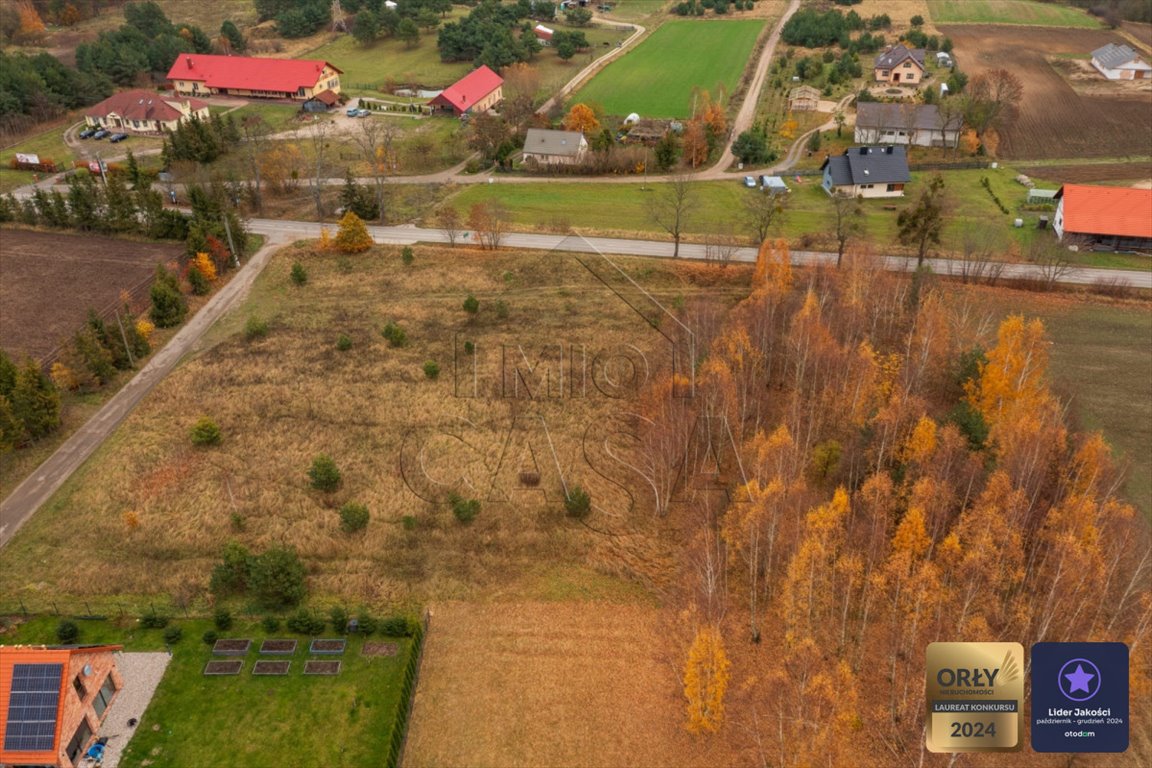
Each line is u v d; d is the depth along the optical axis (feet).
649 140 483.92
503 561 196.75
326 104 552.41
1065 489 187.93
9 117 503.20
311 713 160.86
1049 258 323.98
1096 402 248.73
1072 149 476.13
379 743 155.53
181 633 177.78
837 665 166.30
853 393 224.12
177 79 581.12
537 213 391.45
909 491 188.14
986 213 387.14
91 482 223.30
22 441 236.84
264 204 406.62
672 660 170.71
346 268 338.95
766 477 197.47
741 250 348.59
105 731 156.87
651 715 159.84
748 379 244.83
